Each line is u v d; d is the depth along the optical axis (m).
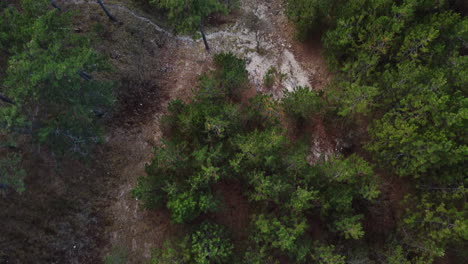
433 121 20.47
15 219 19.89
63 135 19.06
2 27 18.70
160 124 26.16
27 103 18.78
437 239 19.14
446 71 21.34
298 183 20.84
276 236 19.30
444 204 19.20
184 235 21.66
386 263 20.56
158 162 21.02
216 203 20.28
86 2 31.78
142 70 29.42
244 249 21.62
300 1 29.17
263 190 19.17
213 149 20.50
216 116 21.53
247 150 19.44
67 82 17.53
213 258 19.30
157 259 18.22
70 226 21.23
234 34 34.41
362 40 24.02
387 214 23.94
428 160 20.02
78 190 22.38
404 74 21.17
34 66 16.34
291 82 31.45
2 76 21.20
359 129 27.02
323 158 22.66
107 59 25.41
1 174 16.45
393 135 20.12
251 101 24.36
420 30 22.14
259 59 32.62
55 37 18.36
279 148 21.66
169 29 33.34
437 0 23.19
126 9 32.78
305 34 31.92
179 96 29.17
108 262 21.28
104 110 25.53
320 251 19.58
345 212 20.97
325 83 31.19
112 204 22.97
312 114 26.70
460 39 22.73
